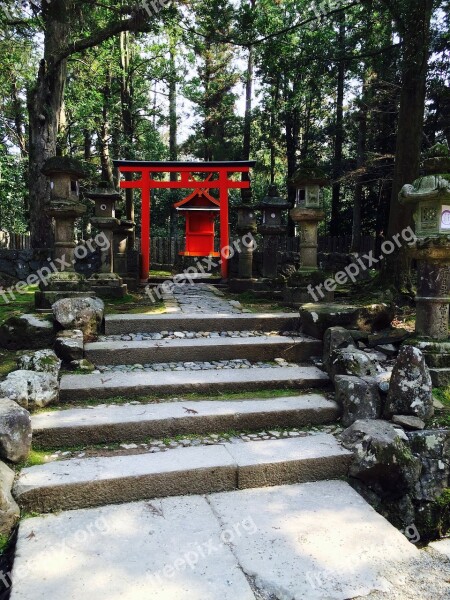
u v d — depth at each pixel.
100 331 5.04
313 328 4.94
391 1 7.00
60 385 3.78
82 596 2.07
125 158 15.73
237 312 5.87
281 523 2.65
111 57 14.78
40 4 8.78
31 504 2.67
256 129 20.36
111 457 3.08
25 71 12.74
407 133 7.23
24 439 2.98
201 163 9.93
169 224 20.69
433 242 3.98
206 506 2.80
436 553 2.55
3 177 14.59
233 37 8.88
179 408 3.62
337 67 9.77
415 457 3.26
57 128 9.64
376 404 3.67
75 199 5.94
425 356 4.07
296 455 3.15
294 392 4.09
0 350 4.52
